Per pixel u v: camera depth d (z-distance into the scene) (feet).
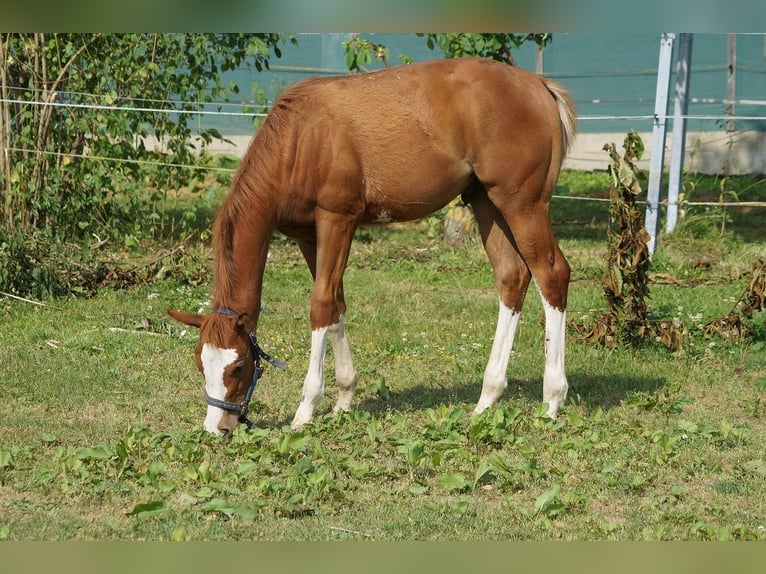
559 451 19.10
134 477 17.29
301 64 59.77
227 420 18.88
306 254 21.88
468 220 42.22
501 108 20.58
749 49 64.18
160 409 21.91
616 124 65.77
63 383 23.47
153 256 39.17
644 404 22.24
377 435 19.07
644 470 18.38
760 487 17.57
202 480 17.10
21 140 37.14
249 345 19.24
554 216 50.96
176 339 27.91
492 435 19.45
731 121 58.18
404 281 36.55
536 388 24.11
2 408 21.67
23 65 38.09
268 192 19.76
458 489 17.35
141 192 39.73
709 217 43.04
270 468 17.79
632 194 26.50
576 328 28.25
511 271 21.83
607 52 65.67
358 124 20.16
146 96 39.88
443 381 24.73
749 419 21.79
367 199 20.67
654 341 27.27
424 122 20.40
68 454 17.97
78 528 15.30
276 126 19.95
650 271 37.68
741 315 28.09
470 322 30.50
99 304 31.40
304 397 20.52
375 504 16.61
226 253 19.53
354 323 30.19
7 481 17.12
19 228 33.60
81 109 38.65
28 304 30.94
